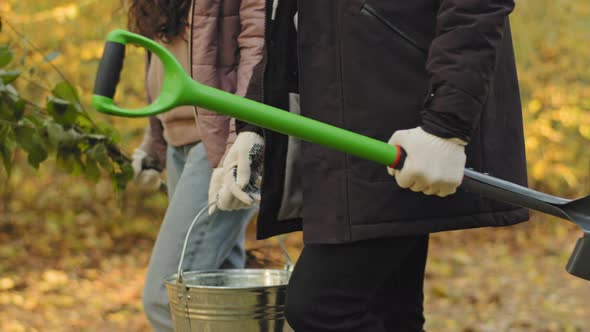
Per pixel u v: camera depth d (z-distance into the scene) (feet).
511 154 9.64
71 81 33.17
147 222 37.06
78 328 23.31
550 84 40.68
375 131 8.84
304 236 9.12
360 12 8.83
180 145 12.96
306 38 9.14
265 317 10.61
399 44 8.84
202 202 12.42
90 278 29.73
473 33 8.19
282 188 9.88
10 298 26.09
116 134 15.89
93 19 33.96
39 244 33.30
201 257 12.44
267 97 9.85
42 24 32.96
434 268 32.63
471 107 8.16
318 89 9.09
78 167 15.72
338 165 8.89
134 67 34.58
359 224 8.79
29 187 36.01
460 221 9.06
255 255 15.06
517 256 36.01
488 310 26.00
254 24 11.81
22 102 14.84
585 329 23.44
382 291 10.94
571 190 42.09
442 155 8.16
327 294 8.96
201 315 10.59
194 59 12.16
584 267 8.47
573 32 42.09
